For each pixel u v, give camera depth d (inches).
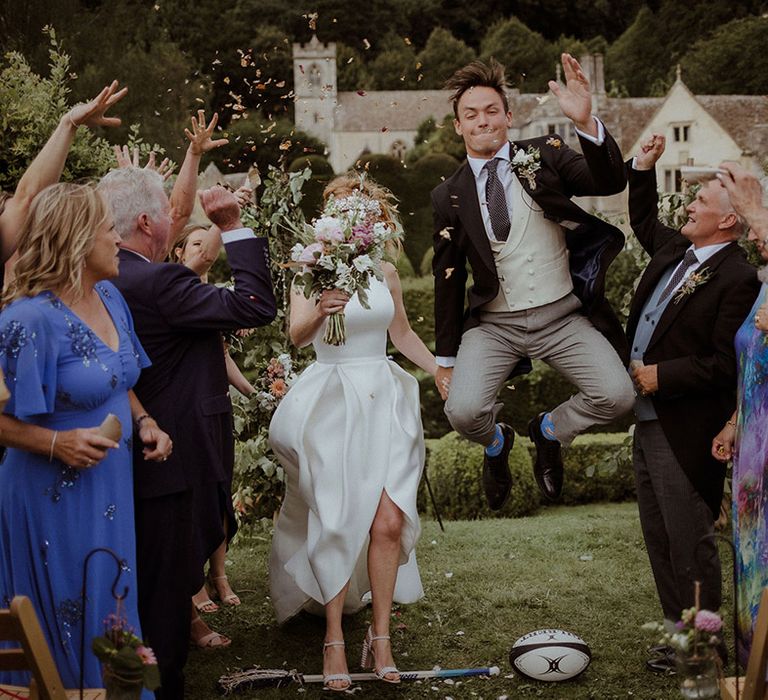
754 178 130.2
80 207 115.3
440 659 158.7
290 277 205.9
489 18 1829.5
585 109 145.5
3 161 209.0
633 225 158.9
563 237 160.1
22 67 216.8
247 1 1505.9
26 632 92.7
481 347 161.8
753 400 124.4
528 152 154.6
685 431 143.7
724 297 140.5
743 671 124.3
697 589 99.9
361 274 139.1
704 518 145.0
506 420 426.9
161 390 128.5
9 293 115.4
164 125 739.4
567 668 145.3
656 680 146.6
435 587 201.5
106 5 789.9
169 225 135.1
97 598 114.5
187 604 127.0
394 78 1849.2
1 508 115.7
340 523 141.9
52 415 114.3
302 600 165.6
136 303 126.9
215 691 146.6
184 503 126.3
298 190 206.4
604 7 1786.4
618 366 154.7
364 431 146.5
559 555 233.9
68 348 113.8
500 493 175.6
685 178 147.3
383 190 162.2
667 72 1604.3
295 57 1557.6
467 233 156.2
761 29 1483.8
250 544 253.3
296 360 223.8
